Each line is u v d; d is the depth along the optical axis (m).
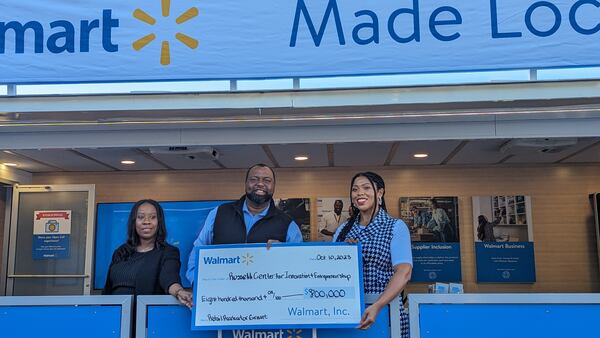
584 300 2.89
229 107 3.78
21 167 6.67
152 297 3.04
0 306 3.06
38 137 4.21
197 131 4.25
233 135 4.25
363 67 3.67
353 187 3.11
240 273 2.94
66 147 4.23
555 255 6.71
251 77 3.72
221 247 2.99
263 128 4.23
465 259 6.78
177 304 3.04
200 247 3.00
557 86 3.63
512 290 6.70
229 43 3.75
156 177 7.06
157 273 3.20
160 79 3.73
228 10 3.77
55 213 6.57
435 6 3.66
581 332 2.89
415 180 6.93
